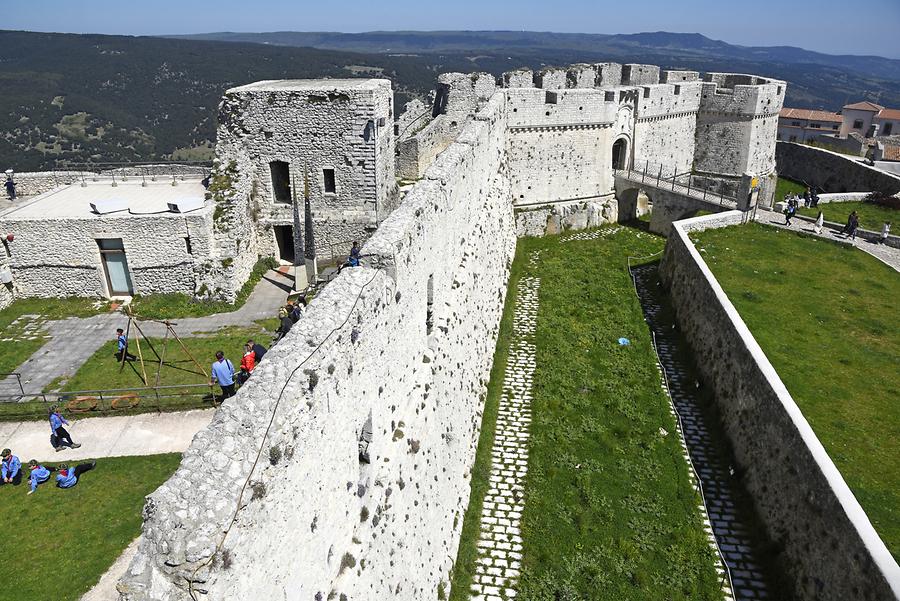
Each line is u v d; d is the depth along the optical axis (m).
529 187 40.06
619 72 48.22
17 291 23.58
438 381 15.86
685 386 24.08
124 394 17.80
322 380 8.34
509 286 32.12
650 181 41.41
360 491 10.29
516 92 37.69
